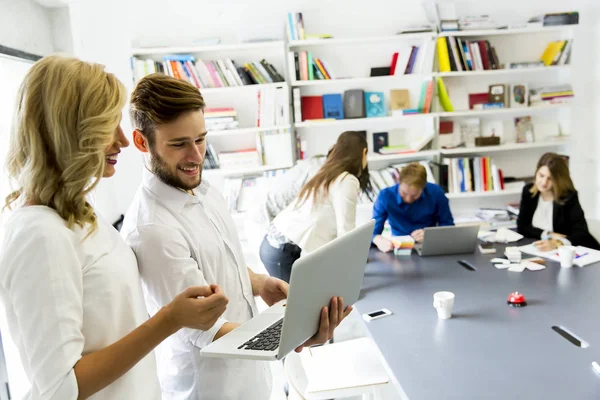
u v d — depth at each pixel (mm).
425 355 1515
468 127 4156
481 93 4188
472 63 3969
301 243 2547
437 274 2305
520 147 4023
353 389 1706
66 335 820
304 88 4078
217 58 3988
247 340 1055
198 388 1288
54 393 797
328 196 2432
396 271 2393
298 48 4012
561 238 2752
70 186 872
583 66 3986
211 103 4039
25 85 872
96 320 918
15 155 891
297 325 980
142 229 1167
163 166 1183
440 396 1273
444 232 2557
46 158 875
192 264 1183
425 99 3971
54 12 3006
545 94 4023
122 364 871
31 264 817
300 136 4105
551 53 4047
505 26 3912
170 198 1234
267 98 3871
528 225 3057
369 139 4180
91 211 936
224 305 962
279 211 2992
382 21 3996
